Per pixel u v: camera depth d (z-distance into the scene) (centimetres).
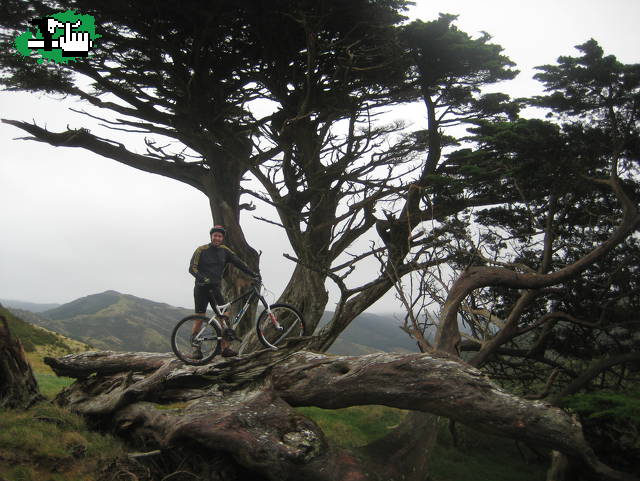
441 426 1587
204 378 854
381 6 1338
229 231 1653
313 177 1533
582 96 1249
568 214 1541
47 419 838
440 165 1530
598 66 1175
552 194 1355
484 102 1509
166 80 1554
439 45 1301
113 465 738
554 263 1536
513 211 1559
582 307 1497
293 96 1566
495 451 1499
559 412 648
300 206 1605
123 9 1273
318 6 1288
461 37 1320
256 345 1312
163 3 1252
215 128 1588
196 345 761
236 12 1321
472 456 1430
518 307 1288
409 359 747
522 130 1271
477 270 1178
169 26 1375
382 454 802
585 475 850
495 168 1391
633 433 873
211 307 766
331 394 793
